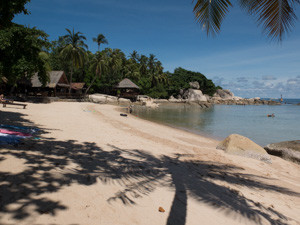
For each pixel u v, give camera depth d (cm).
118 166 518
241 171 659
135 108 4503
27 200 280
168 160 673
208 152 927
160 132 1474
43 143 625
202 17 552
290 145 1016
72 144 684
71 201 300
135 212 303
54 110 1988
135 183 419
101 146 729
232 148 947
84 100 4522
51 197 300
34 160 449
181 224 288
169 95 9169
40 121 1158
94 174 428
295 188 561
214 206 359
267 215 351
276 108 7106
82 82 5456
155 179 462
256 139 1664
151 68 8350
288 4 447
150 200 352
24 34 915
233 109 6166
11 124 900
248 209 363
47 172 392
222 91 11356
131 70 7069
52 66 5006
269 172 722
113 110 3122
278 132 2005
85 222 255
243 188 481
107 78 5891
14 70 898
